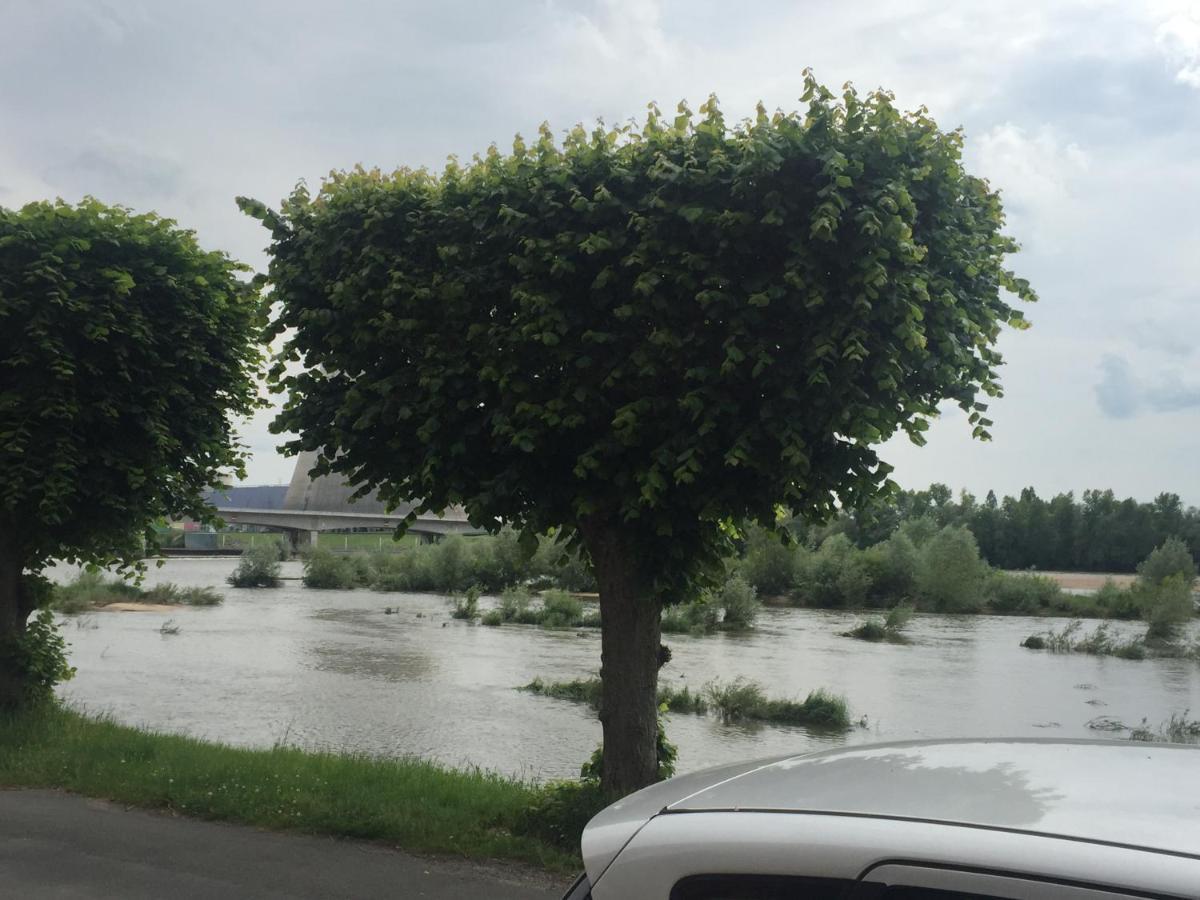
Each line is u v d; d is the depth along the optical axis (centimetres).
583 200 642
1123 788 201
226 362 1172
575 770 1532
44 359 1028
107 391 1070
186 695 2191
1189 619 4388
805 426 607
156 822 764
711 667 2956
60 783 885
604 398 652
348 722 1917
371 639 3500
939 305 644
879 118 639
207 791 819
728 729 2006
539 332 644
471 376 672
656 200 625
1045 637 4191
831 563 6169
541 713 2053
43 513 1015
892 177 625
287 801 790
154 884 621
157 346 1107
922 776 216
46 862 664
